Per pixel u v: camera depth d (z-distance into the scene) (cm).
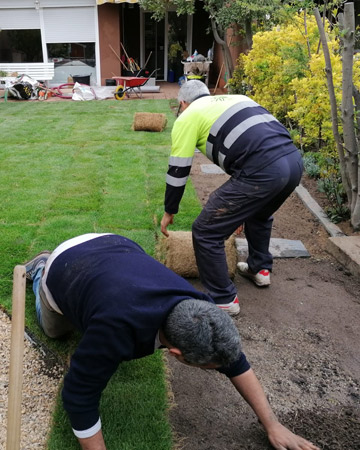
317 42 572
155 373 248
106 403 226
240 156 266
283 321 304
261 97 699
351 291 342
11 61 1558
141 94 1339
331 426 222
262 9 824
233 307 298
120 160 648
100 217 443
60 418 215
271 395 240
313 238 428
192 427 218
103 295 161
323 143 628
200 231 281
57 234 402
